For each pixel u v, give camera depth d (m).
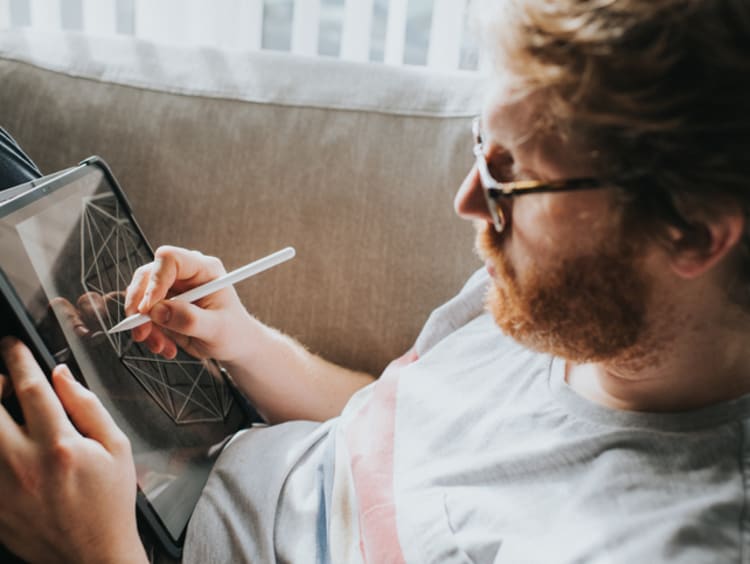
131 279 0.87
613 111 0.55
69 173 0.81
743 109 0.54
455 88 1.06
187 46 1.10
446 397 0.83
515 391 0.79
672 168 0.57
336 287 1.03
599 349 0.65
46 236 0.72
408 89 1.07
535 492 0.69
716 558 0.58
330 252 1.03
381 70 1.09
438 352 0.89
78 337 0.72
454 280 1.02
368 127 1.04
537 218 0.63
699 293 0.63
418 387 0.85
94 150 1.04
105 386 0.73
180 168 1.04
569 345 0.66
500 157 0.65
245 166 1.04
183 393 0.86
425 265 1.02
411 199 1.02
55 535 0.64
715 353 0.66
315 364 0.99
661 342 0.65
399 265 1.02
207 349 0.90
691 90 0.54
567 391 0.74
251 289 1.03
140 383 0.79
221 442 0.91
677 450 0.65
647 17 0.53
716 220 0.58
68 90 1.06
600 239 0.61
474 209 0.67
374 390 0.89
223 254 1.03
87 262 0.78
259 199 1.03
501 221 0.65
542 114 0.59
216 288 0.83
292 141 1.04
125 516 0.67
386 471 0.78
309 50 1.36
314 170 1.03
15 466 0.62
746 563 0.58
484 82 1.06
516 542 0.66
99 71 1.07
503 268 0.67
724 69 0.54
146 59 1.08
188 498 0.80
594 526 0.64
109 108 1.05
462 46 1.32
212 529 0.77
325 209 1.02
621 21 0.54
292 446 0.87
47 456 0.63
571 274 0.63
